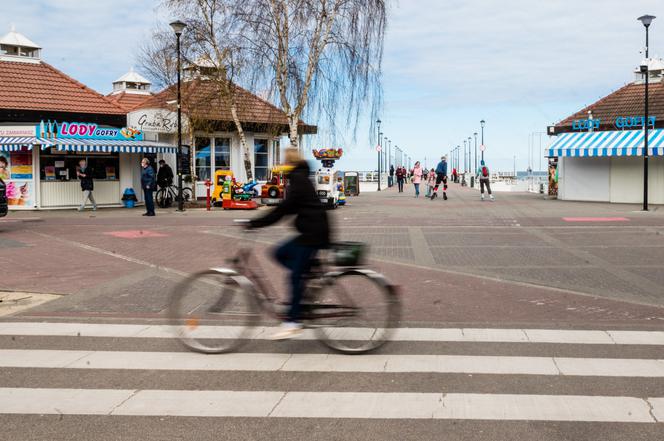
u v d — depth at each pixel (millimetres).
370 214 22375
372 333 5961
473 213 22438
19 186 24219
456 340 6402
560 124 31062
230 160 30844
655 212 22156
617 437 4047
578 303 8156
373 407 4590
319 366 5582
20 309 7938
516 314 7578
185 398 4801
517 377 5254
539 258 11922
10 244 13859
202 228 17500
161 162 26875
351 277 5969
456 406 4602
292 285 5930
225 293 6098
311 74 26172
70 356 5938
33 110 25000
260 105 31359
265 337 6551
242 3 25516
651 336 6531
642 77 31141
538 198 33344
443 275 10227
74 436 4117
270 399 4766
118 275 10195
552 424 4262
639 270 10500
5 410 4586
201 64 26797
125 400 4770
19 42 26625
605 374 5312
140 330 6871
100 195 26172
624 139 27781
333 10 26000
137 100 35250
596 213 21875
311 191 5965
